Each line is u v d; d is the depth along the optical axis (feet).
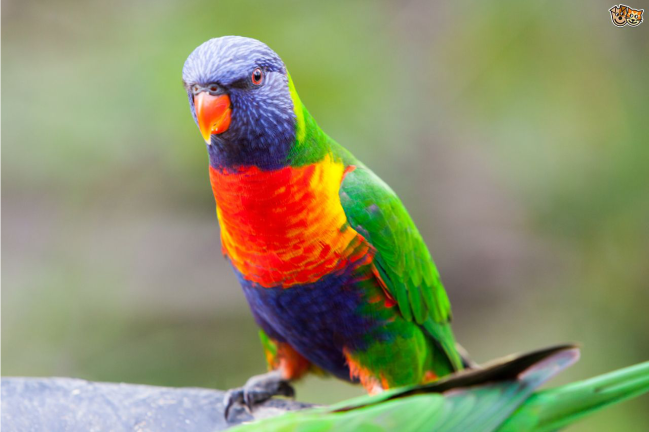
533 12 36.78
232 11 34.42
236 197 17.15
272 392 20.29
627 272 34.35
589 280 35.32
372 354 18.84
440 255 39.63
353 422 13.08
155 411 17.10
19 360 34.17
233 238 17.94
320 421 13.12
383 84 36.60
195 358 37.14
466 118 38.04
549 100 36.42
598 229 35.29
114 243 38.42
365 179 18.08
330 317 18.29
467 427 13.11
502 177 37.50
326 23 35.70
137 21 37.19
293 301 18.08
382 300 18.37
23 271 36.70
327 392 33.96
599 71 35.94
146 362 36.09
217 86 16.28
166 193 39.58
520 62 36.99
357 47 36.47
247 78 16.28
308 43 34.68
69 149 36.70
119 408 17.01
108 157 37.09
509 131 36.99
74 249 37.81
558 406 13.35
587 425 31.27
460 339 37.83
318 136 17.61
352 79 35.32
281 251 17.28
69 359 34.99
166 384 35.73
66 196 38.50
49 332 35.29
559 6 36.50
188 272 38.73
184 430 16.78
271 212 16.92
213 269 39.22
